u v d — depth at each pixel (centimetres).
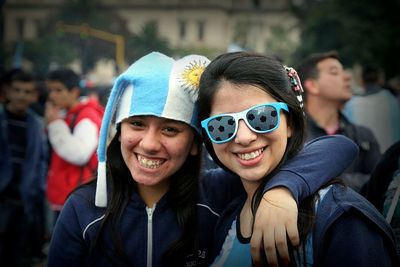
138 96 177
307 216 155
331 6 2369
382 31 2055
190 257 191
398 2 2078
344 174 280
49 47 4903
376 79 743
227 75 163
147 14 7144
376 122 409
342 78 320
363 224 154
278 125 161
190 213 190
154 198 193
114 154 191
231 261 172
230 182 199
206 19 7050
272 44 5959
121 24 5656
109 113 183
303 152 168
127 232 187
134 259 187
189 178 192
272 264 149
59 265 187
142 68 180
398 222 190
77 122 414
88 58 5025
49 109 436
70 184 414
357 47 2138
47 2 7094
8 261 421
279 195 151
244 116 160
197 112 181
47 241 575
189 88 179
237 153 164
